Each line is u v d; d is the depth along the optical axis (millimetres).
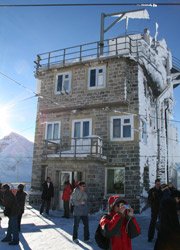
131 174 19359
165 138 24875
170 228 4641
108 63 21266
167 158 24812
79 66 22281
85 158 18734
